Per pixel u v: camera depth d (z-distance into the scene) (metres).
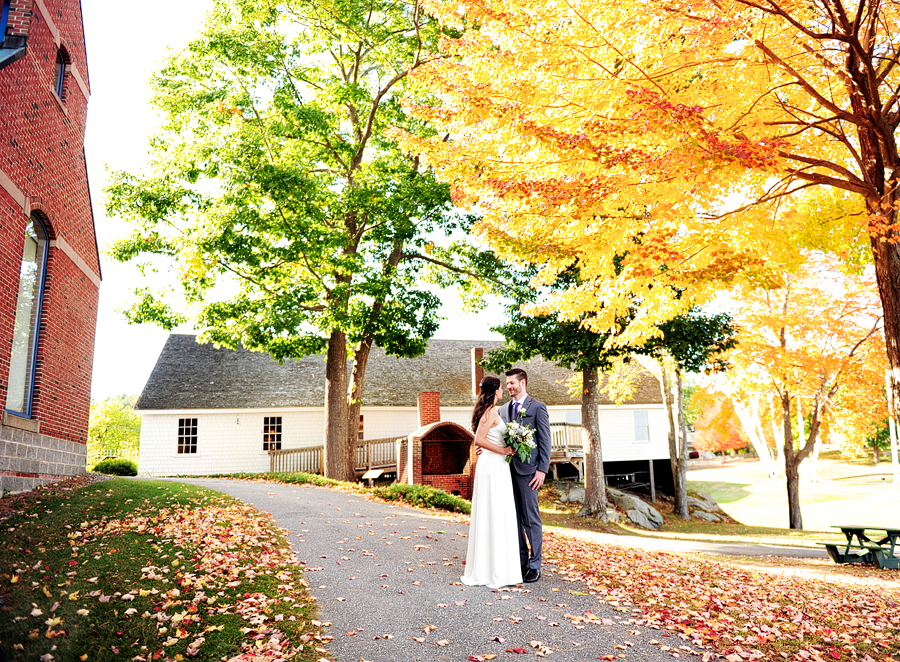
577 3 6.26
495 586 5.81
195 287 18.61
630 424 29.97
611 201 6.86
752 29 6.54
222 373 28.36
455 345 33.50
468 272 21.09
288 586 5.63
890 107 7.18
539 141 6.51
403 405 27.84
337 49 21.59
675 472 25.30
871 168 7.38
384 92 20.20
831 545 10.78
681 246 7.34
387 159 19.86
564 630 4.78
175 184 18.03
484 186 7.24
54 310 11.65
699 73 6.64
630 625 5.00
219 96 18.81
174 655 4.17
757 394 21.62
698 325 17.19
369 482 23.64
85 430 13.55
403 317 18.98
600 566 7.20
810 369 18.00
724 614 5.49
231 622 4.73
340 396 20.23
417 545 7.69
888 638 5.17
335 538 7.94
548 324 18.28
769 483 40.84
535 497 6.17
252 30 19.06
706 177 6.05
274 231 17.52
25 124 10.17
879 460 53.78
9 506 8.52
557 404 29.17
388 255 21.42
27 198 10.30
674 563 8.29
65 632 4.36
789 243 8.30
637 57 6.36
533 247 7.97
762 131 6.80
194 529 7.70
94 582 5.41
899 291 7.30
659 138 6.23
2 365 9.43
